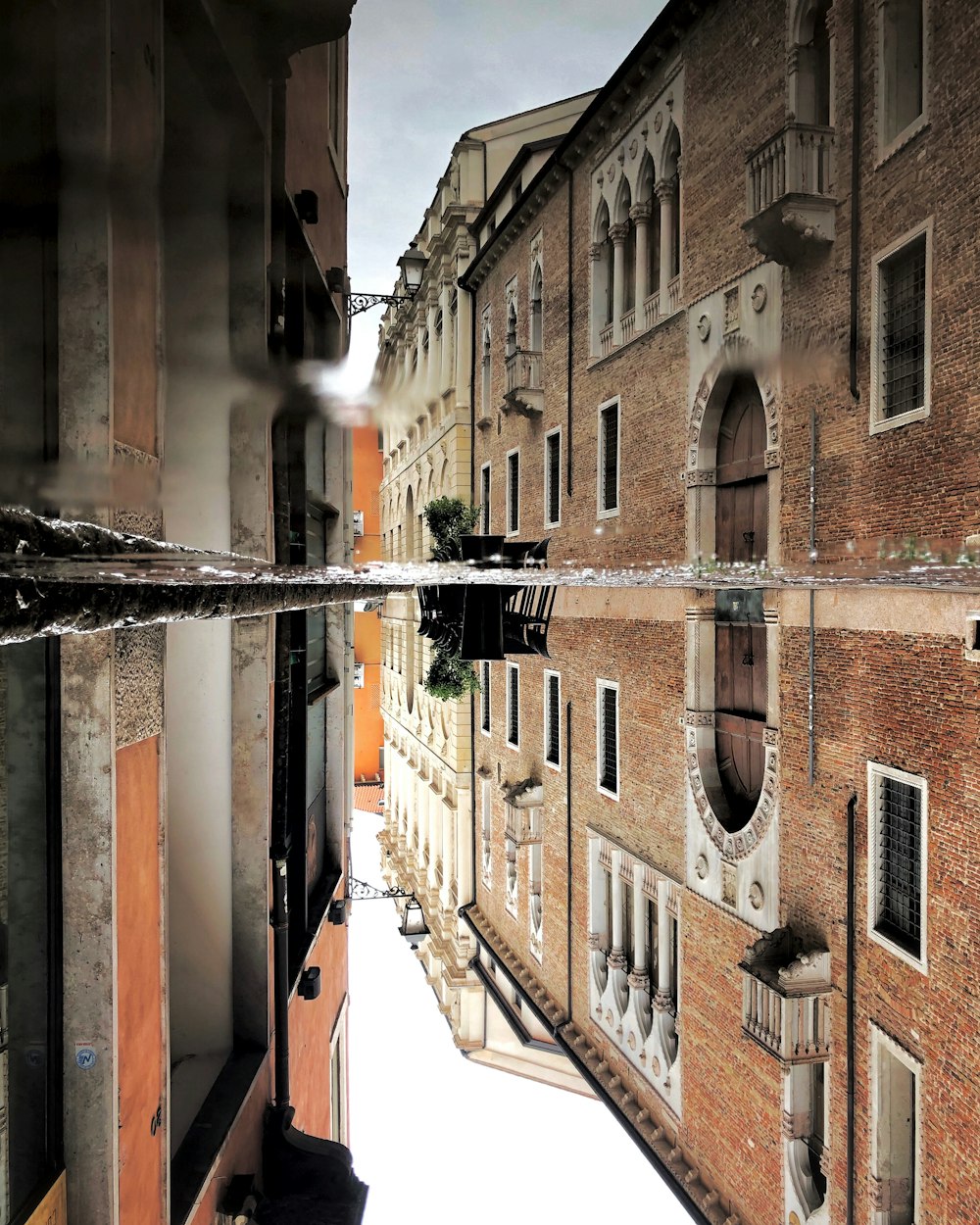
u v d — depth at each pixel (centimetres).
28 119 340
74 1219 351
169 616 206
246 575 242
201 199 630
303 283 846
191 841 624
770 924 1007
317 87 912
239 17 587
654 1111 1289
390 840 3556
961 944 720
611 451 1548
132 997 379
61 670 348
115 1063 354
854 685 875
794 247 953
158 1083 411
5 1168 320
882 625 832
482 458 2372
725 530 1191
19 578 148
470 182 2562
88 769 350
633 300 1503
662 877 1285
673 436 1285
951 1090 728
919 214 791
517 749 2009
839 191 911
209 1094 552
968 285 730
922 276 815
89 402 343
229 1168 516
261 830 629
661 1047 1274
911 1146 825
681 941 1227
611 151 1514
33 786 347
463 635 512
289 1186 580
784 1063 902
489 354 2314
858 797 866
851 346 891
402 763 3475
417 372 3098
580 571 377
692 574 415
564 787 1720
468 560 502
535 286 1959
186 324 635
